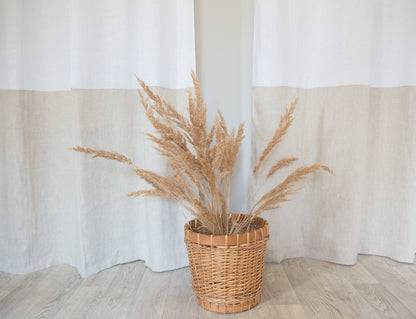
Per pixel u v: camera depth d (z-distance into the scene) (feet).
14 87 5.32
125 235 5.99
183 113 5.72
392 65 5.96
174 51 5.65
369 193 6.26
